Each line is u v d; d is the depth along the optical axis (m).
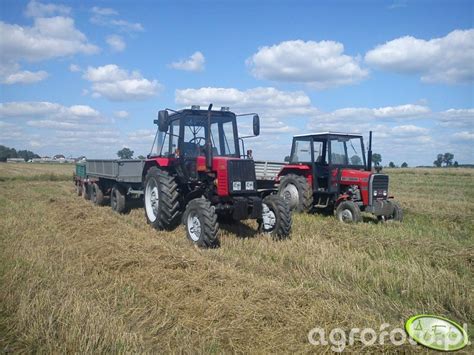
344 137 11.30
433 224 10.91
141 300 4.78
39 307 4.34
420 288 5.33
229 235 8.30
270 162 12.36
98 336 3.76
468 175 38.06
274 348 3.76
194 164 8.33
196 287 5.08
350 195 10.40
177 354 3.66
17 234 8.21
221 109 8.77
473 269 6.46
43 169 39.88
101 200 12.96
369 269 6.12
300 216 10.91
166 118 8.22
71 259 6.45
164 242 7.45
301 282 5.49
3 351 3.67
